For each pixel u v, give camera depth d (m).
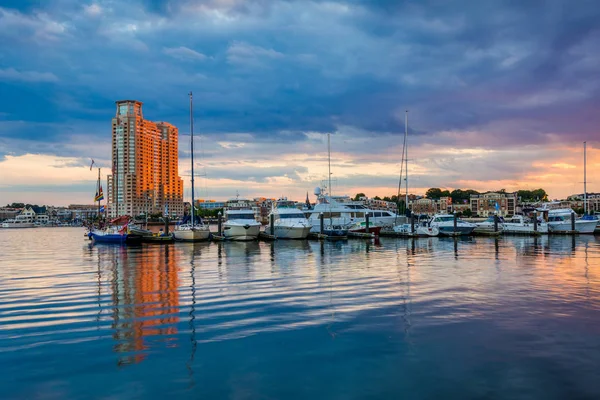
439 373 11.45
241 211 61.84
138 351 13.23
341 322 15.94
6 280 26.45
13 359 12.66
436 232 65.19
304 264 32.56
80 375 11.55
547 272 27.11
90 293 21.86
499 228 70.00
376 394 10.38
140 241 59.22
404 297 19.92
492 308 17.72
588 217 70.56
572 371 11.47
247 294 21.08
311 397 10.28
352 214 71.50
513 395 10.24
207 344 13.79
